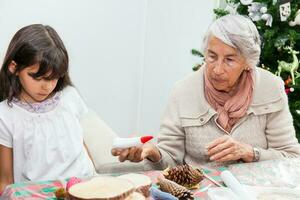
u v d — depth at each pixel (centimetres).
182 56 279
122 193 73
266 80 128
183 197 86
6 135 117
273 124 129
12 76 116
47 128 122
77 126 130
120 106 275
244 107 125
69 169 125
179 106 131
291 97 190
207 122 127
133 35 263
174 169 95
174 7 269
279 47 188
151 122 281
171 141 131
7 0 225
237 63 116
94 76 261
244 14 200
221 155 112
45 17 237
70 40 247
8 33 230
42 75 111
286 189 92
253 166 108
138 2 257
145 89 278
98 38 254
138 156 105
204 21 273
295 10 187
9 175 120
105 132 178
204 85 129
